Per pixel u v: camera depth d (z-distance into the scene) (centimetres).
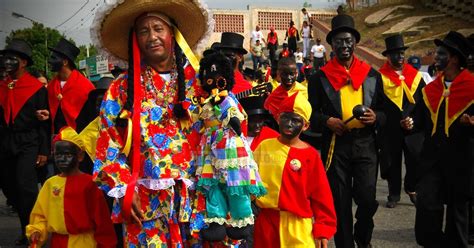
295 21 3641
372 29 2531
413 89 785
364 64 550
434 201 512
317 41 2269
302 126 457
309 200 453
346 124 525
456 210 511
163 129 330
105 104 330
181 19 348
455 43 533
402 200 809
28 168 617
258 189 332
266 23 3575
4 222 746
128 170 323
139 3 323
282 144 459
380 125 534
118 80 338
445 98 525
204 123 339
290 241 442
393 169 762
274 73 831
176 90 337
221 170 324
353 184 529
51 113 650
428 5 2544
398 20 2509
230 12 3478
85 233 453
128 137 320
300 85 611
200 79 342
